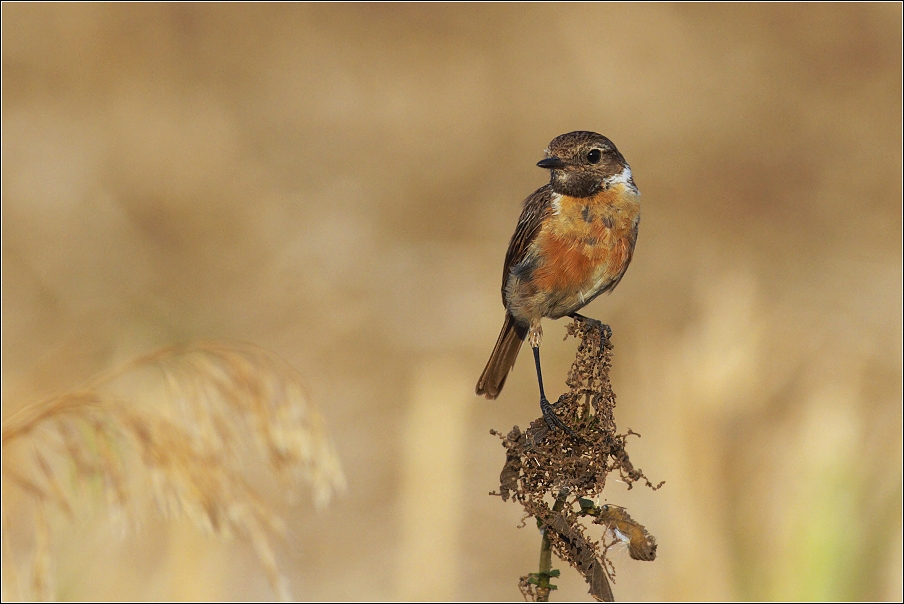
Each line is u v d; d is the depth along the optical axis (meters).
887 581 7.88
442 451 8.91
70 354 13.71
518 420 14.45
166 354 6.35
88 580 8.40
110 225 17.14
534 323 9.43
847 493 7.91
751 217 19.44
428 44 22.78
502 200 19.77
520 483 5.85
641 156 20.50
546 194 9.35
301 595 11.56
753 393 8.52
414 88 21.97
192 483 6.00
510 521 12.76
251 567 11.12
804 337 14.50
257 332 15.61
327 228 18.00
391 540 12.37
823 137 20.64
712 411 8.34
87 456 5.96
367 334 15.80
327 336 15.71
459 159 20.52
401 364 15.23
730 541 8.07
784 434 8.38
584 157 9.11
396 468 13.27
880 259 17.36
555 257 9.17
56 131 18.80
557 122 21.28
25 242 16.30
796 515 7.88
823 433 8.00
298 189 19.30
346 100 21.75
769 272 17.45
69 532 8.18
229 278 16.64
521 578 5.77
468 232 18.69
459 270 17.30
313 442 6.32
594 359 6.01
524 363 15.27
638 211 9.33
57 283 15.61
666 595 8.25
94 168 17.95
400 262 17.42
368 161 20.34
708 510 8.13
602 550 5.69
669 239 18.66
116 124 19.14
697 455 8.27
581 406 5.96
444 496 8.88
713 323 8.64
